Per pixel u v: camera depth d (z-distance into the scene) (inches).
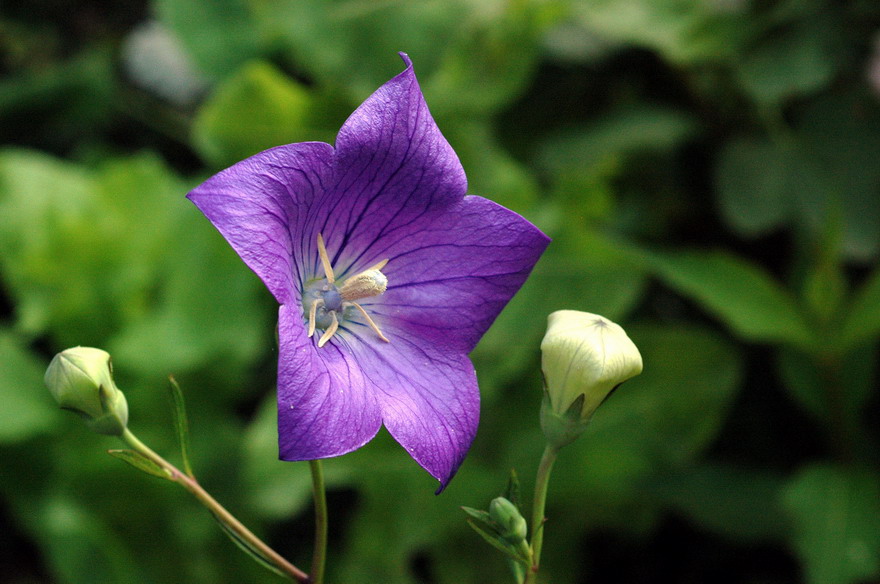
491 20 27.2
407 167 17.4
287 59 32.2
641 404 25.0
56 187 28.8
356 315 17.7
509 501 17.6
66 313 27.5
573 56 29.8
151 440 25.9
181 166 36.3
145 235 28.5
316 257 17.7
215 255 27.2
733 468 24.8
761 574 26.6
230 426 26.9
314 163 16.9
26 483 26.2
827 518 22.6
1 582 28.4
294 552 27.8
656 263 24.2
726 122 29.3
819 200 26.9
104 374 17.4
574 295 25.1
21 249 27.4
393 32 27.5
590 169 27.7
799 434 27.5
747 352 28.2
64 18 38.2
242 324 26.7
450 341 17.6
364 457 24.5
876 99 27.6
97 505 25.7
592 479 24.7
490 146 27.4
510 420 25.2
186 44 31.2
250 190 16.6
